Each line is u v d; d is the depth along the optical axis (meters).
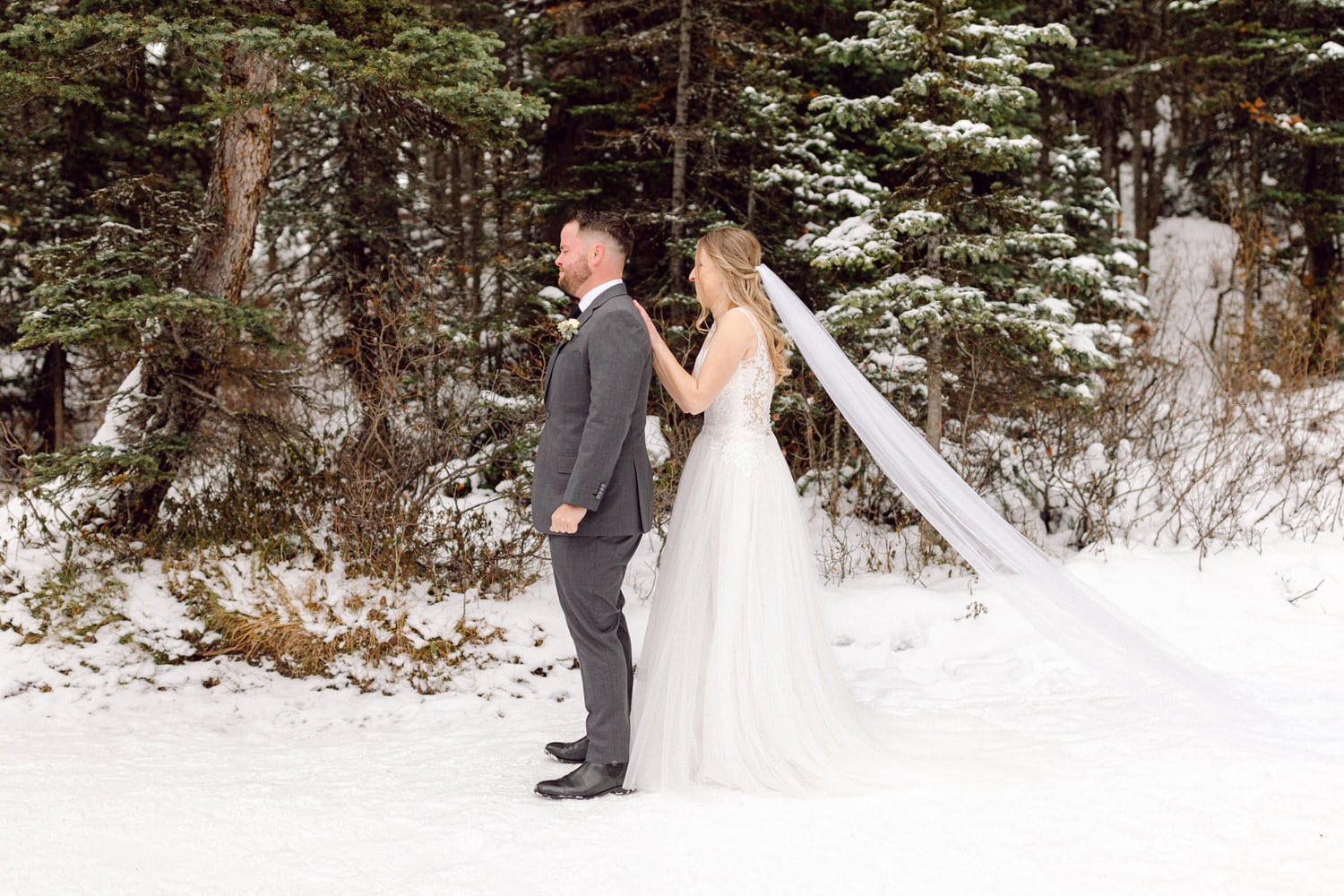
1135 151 17.27
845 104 6.61
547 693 4.63
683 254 8.37
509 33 11.12
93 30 4.58
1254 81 14.24
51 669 4.59
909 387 7.25
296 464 6.02
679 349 7.95
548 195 9.21
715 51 8.87
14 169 9.69
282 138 9.97
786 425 7.88
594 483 3.12
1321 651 4.84
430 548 5.62
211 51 4.70
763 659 3.31
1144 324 8.79
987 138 6.15
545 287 8.41
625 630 3.47
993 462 7.11
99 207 5.93
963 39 6.55
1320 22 13.74
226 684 4.69
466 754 3.70
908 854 2.69
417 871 2.62
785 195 8.84
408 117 6.19
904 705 4.20
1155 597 5.56
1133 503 7.17
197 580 5.09
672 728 3.31
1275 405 8.10
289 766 3.56
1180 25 14.88
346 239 9.86
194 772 3.47
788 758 3.24
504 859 2.69
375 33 5.22
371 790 3.26
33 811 3.04
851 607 5.53
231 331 5.69
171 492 6.06
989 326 6.50
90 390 10.52
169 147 9.86
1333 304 12.38
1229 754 3.37
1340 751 3.40
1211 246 17.44
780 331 3.60
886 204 6.66
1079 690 4.36
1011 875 2.56
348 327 7.61
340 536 5.46
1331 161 13.95
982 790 3.12
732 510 3.39
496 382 6.71
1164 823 2.85
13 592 5.01
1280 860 2.61
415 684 4.71
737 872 2.59
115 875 2.60
